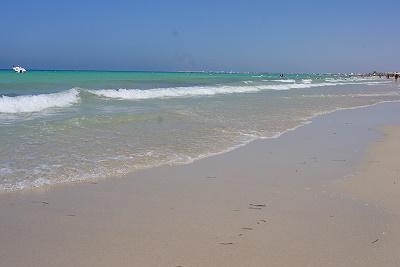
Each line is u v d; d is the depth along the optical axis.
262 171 7.83
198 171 7.73
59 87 28.27
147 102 21.59
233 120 15.15
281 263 4.05
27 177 6.80
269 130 13.12
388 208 5.74
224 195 6.29
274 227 5.00
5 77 45.12
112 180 6.92
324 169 8.05
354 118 17.36
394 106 24.56
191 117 15.44
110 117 13.99
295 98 29.02
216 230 4.88
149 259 4.09
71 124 12.29
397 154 9.61
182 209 5.62
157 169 7.77
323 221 5.22
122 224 5.02
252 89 40.66
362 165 8.41
